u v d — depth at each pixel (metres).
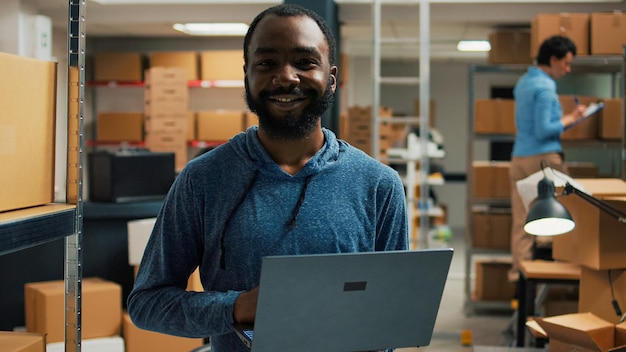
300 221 1.38
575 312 3.91
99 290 3.68
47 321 3.50
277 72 1.33
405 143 7.53
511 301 5.47
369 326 1.30
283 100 1.34
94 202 3.98
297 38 1.33
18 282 3.94
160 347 3.74
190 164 1.46
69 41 1.62
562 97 5.28
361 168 1.45
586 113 4.81
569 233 2.79
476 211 5.55
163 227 1.45
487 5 6.05
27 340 1.64
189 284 3.63
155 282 1.45
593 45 5.14
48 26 5.64
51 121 1.65
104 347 3.64
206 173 1.42
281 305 1.22
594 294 2.67
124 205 3.90
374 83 5.38
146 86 7.26
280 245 1.37
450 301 6.01
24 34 5.50
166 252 1.44
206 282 1.45
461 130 10.92
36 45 5.55
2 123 1.46
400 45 8.58
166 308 1.39
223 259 1.39
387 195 1.46
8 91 1.48
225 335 1.44
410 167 6.05
